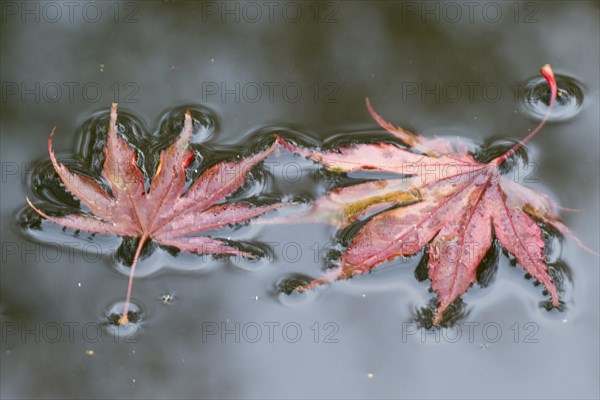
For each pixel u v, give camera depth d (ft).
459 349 2.38
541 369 2.38
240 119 2.51
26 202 2.44
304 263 2.41
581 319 2.39
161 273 2.41
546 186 2.45
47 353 2.38
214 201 2.41
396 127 2.50
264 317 2.39
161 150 2.48
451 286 2.38
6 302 2.40
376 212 2.41
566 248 2.42
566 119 2.51
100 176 2.46
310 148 2.48
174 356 2.38
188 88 2.53
